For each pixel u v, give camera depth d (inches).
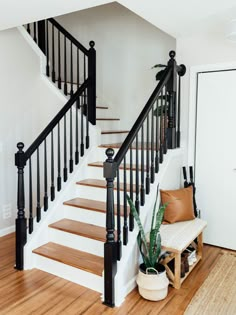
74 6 98.6
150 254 97.9
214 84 135.5
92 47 149.4
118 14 187.5
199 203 143.1
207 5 99.7
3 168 144.9
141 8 102.4
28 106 154.1
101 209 118.3
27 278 108.7
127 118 189.3
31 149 116.2
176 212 117.9
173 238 104.8
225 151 135.3
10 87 144.5
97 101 198.8
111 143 167.9
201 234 123.6
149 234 104.5
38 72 157.9
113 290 93.8
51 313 89.6
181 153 140.3
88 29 199.2
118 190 96.9
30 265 115.4
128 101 188.1
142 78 182.2
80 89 142.5
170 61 126.4
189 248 120.1
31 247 115.1
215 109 136.3
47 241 121.1
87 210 121.5
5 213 148.1
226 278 110.6
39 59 157.9
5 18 110.0
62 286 104.0
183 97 142.6
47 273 112.3
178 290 102.3
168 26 122.6
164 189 124.5
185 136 143.6
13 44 144.6
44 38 161.9
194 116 141.2
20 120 150.6
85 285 104.0
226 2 97.2
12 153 148.3
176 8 102.4
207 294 100.0
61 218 126.9
